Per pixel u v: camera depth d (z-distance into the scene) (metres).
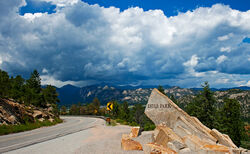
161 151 8.27
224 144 9.27
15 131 19.91
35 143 12.48
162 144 9.55
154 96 13.00
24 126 22.83
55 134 17.81
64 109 112.44
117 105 69.50
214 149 7.71
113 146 10.60
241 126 28.67
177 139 9.27
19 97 38.59
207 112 27.66
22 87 44.09
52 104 57.81
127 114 69.75
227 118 28.98
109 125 28.52
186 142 8.85
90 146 10.42
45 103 50.62
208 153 7.64
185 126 10.30
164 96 12.70
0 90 27.95
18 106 27.12
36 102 44.81
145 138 11.57
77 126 27.81
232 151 7.49
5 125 19.98
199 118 28.75
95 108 101.69
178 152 8.48
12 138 15.06
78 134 17.67
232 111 28.73
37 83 53.75
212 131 9.96
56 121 36.72
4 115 22.11
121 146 10.35
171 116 12.16
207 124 28.03
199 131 10.16
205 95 28.66
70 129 23.06
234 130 28.12
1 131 18.11
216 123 28.00
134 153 8.92
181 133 10.01
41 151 9.84
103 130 20.94
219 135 9.61
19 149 10.43
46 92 59.38
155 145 9.22
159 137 10.14
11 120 22.38
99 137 15.20
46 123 30.16
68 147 10.91
